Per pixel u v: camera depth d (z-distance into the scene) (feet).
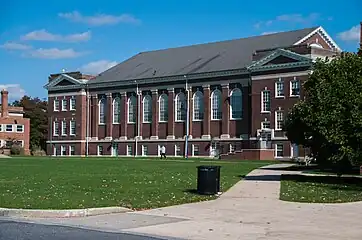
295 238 46.26
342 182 104.32
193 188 87.51
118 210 62.44
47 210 59.31
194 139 303.68
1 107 388.37
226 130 290.76
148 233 48.88
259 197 76.54
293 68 258.98
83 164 183.21
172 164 186.60
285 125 139.95
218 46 329.31
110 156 331.77
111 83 343.46
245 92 284.20
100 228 51.55
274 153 262.47
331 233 48.62
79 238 45.96
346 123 95.76
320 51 257.34
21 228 51.26
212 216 58.90
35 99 480.64
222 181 103.30
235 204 68.95
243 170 148.87
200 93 304.30
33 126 452.35
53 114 373.81
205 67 305.73
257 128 271.49
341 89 99.19
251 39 317.42
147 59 360.28
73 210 59.41
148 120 328.08
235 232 49.29
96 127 353.31
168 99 317.22
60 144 368.07
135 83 331.98
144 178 109.09
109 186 89.40
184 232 49.37
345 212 61.87
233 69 287.69
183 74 308.81
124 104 338.34
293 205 68.13
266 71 269.23
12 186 88.28
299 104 134.41
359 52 138.31
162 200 71.46
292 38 291.79
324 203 70.28
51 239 45.27
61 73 368.27
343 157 101.30
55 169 145.18
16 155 337.52
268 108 268.62
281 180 108.27
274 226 52.49
